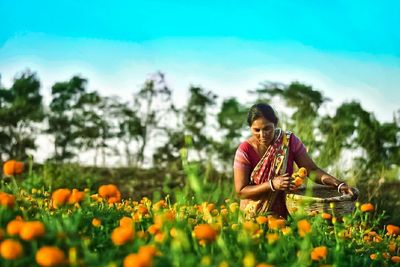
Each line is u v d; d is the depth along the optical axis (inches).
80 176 342.0
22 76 618.8
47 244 96.0
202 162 362.0
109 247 102.7
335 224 118.5
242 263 92.0
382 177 273.4
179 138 565.0
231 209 119.2
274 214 156.1
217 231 106.0
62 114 619.5
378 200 261.9
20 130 617.6
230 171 372.5
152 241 99.0
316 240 115.1
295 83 339.0
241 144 166.2
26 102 610.5
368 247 130.6
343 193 162.6
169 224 104.5
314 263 107.3
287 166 163.0
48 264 76.7
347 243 128.0
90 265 86.2
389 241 139.9
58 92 616.1
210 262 88.4
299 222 105.9
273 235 105.3
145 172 380.2
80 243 95.8
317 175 165.3
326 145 265.4
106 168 390.6
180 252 87.6
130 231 92.4
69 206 125.0
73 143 618.8
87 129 613.6
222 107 573.3
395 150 338.3
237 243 103.7
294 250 107.7
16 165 126.7
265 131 157.9
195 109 591.5
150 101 607.8
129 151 587.8
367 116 343.3
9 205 109.7
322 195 189.8
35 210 126.7
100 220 118.9
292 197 154.8
